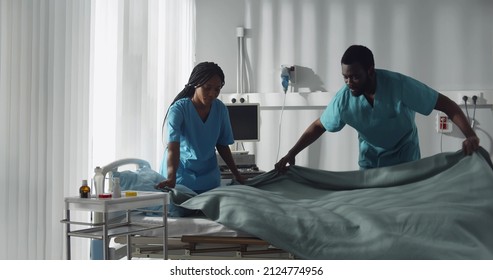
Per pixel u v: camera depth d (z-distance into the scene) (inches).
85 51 106.7
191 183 108.5
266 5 169.3
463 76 157.8
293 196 102.0
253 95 168.1
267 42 169.3
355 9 164.1
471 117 156.2
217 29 172.1
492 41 155.9
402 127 105.1
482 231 81.5
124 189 96.7
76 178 103.8
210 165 111.4
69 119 101.3
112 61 120.7
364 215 81.7
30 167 91.4
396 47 161.6
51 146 95.8
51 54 96.0
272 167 167.9
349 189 105.7
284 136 167.6
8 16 86.8
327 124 111.3
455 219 80.0
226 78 171.6
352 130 163.9
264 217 83.1
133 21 128.8
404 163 103.0
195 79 104.3
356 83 99.9
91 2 109.9
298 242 80.5
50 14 96.1
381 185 103.0
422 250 76.3
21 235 89.5
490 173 92.0
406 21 161.0
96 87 115.8
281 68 167.0
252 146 169.2
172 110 104.3
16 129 88.4
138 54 131.3
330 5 165.5
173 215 93.0
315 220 82.0
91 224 79.8
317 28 166.2
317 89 166.2
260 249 87.1
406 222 79.8
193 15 171.3
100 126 116.5
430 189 94.7
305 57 166.9
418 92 101.9
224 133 114.7
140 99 130.9
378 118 104.3
